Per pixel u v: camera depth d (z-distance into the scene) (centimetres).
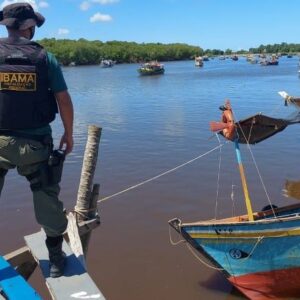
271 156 1127
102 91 3459
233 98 2528
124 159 1152
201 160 1116
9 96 230
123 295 530
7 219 749
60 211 252
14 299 223
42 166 241
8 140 232
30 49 233
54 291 238
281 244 452
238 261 473
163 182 938
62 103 240
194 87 3475
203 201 826
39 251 288
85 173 426
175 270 576
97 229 708
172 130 1568
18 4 238
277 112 1889
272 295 479
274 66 7500
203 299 513
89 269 588
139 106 2377
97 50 11550
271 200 828
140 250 635
